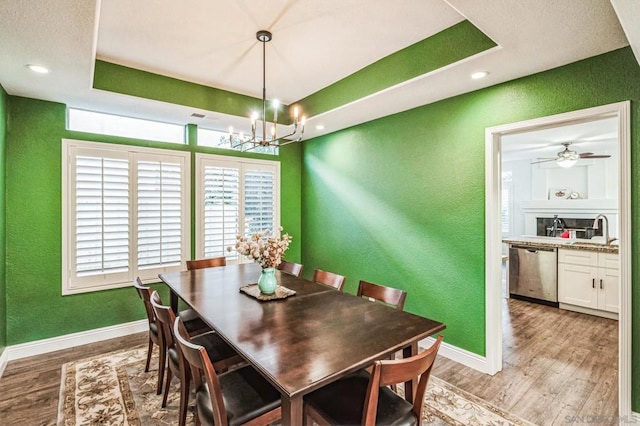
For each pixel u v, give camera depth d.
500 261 2.71
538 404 2.23
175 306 2.77
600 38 1.88
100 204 3.23
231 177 4.14
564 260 4.31
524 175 7.32
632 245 1.98
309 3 2.06
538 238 5.19
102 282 3.25
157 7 2.09
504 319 3.92
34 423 2.02
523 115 2.44
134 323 3.46
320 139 4.50
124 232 3.36
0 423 2.02
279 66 2.99
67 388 2.40
